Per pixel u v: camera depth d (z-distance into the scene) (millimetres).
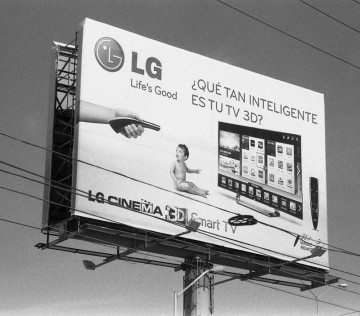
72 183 47219
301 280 54688
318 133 56125
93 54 48969
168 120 50594
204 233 48438
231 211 51438
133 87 49875
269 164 53656
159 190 49250
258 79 54594
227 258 50656
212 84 52719
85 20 49125
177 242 48812
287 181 54094
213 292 49844
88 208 46781
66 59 50406
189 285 45250
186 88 51656
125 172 48469
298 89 56031
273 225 52812
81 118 47844
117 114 48969
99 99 48625
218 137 52156
